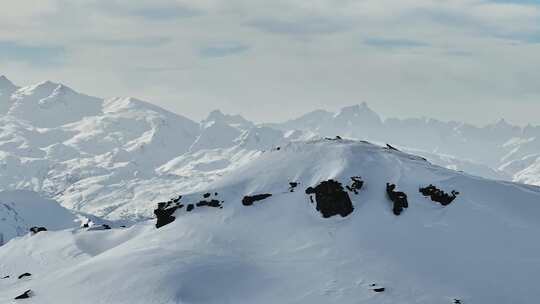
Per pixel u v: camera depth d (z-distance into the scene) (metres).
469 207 111.62
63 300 96.50
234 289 93.88
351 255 102.56
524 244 100.50
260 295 91.88
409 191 118.19
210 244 115.69
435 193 115.31
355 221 113.56
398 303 85.50
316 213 118.75
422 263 97.06
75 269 112.25
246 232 118.31
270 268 100.94
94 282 100.94
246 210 126.81
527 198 115.56
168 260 104.94
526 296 87.00
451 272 93.81
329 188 118.94
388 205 116.44
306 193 125.44
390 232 108.00
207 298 90.88
